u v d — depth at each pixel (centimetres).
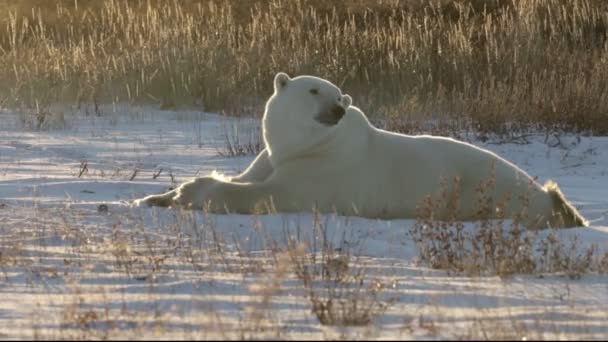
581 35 4181
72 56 4284
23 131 3325
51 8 5338
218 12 5134
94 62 4262
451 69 4028
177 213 1911
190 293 1255
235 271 1419
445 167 2012
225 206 1967
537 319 1111
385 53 4272
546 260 1553
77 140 3147
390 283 1327
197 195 2011
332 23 4600
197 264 1475
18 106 3844
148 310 1129
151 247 1617
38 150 2889
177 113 3884
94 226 1811
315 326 1051
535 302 1255
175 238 1712
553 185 2031
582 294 1316
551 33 4281
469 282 1383
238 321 1055
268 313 1087
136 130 3438
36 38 4716
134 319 1062
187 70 4128
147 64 4184
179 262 1493
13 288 1305
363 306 1130
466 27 4466
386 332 1019
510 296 1279
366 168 2008
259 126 3491
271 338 948
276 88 2027
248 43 4453
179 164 2731
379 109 3706
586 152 2970
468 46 4125
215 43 4391
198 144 3133
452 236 1700
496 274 1467
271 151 2041
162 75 4122
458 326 1057
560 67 3906
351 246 1686
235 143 3111
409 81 3975
